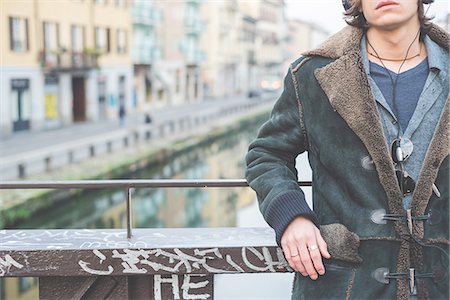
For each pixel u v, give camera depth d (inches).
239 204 1018.1
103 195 909.8
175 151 1219.2
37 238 74.5
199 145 1364.4
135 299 73.8
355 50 51.9
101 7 1320.1
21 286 581.6
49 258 70.1
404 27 51.9
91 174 874.8
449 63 52.5
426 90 51.6
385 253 52.1
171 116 1528.1
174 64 1777.8
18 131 1056.8
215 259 70.3
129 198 74.1
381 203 51.8
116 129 1226.6
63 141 1019.3
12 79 1030.4
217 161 1391.5
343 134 52.3
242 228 78.0
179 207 982.4
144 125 1316.4
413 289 52.3
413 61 53.0
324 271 52.2
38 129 1099.9
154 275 73.5
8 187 72.4
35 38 1083.3
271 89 2471.7
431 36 53.8
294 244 51.4
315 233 51.8
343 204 52.9
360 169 51.9
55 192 799.1
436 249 52.2
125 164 989.2
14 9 1031.0
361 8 53.2
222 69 2150.6
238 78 2317.9
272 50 2588.6
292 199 52.1
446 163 51.8
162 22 1727.4
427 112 51.5
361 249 52.5
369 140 50.9
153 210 954.1
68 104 1203.9
